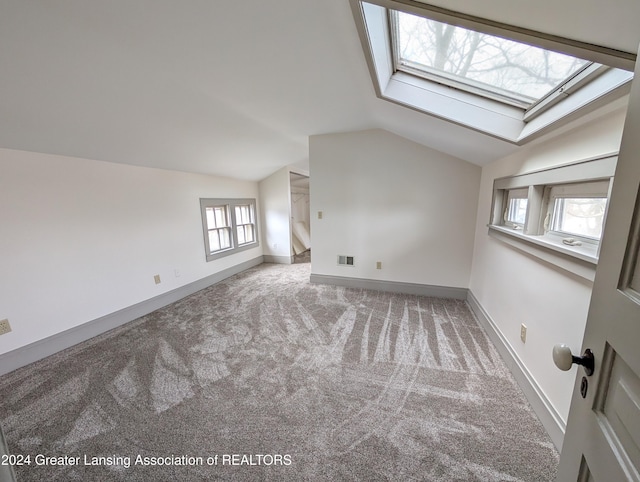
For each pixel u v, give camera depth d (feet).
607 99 3.38
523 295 6.06
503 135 5.81
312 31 4.20
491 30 2.93
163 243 10.67
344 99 7.20
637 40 2.31
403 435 4.75
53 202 7.40
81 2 3.53
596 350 2.03
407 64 5.74
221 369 6.63
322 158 11.56
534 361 5.44
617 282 1.82
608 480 1.70
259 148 11.41
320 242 12.44
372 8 3.72
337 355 7.15
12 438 4.77
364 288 12.18
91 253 8.30
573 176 4.29
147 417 5.19
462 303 10.50
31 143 6.61
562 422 4.42
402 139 10.51
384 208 11.25
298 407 5.41
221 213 14.10
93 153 7.90
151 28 4.10
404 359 6.95
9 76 4.57
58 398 5.71
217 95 6.47
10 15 3.55
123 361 7.00
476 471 4.13
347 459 4.35
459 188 10.27
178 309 10.32
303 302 10.76
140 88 5.70
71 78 4.97
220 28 4.12
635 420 1.53
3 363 6.56
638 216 1.64
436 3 2.79
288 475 4.11
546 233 5.54
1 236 6.52
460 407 5.36
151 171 10.08
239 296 11.55
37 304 7.15
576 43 2.66
